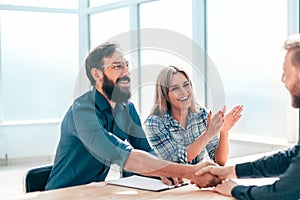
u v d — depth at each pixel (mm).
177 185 1866
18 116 6094
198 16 4645
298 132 3771
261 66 4070
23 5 5980
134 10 5586
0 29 5906
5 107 6004
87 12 6363
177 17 4961
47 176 2141
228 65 4414
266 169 1691
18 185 4746
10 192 4441
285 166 1642
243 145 4109
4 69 5965
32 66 6129
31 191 2080
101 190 1806
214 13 4547
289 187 1479
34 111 6184
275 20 3908
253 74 4156
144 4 5488
